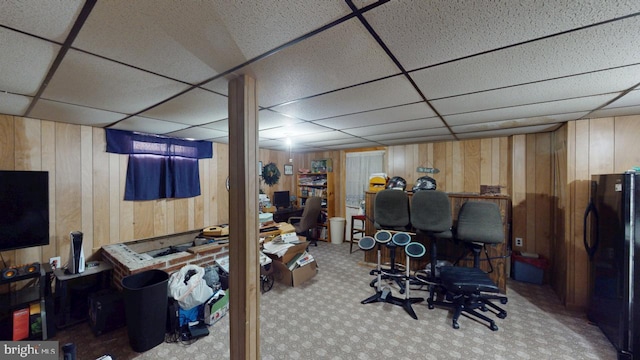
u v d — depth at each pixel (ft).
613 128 8.55
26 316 7.34
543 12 3.06
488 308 9.30
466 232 9.46
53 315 7.64
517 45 3.87
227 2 2.88
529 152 11.93
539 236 11.82
